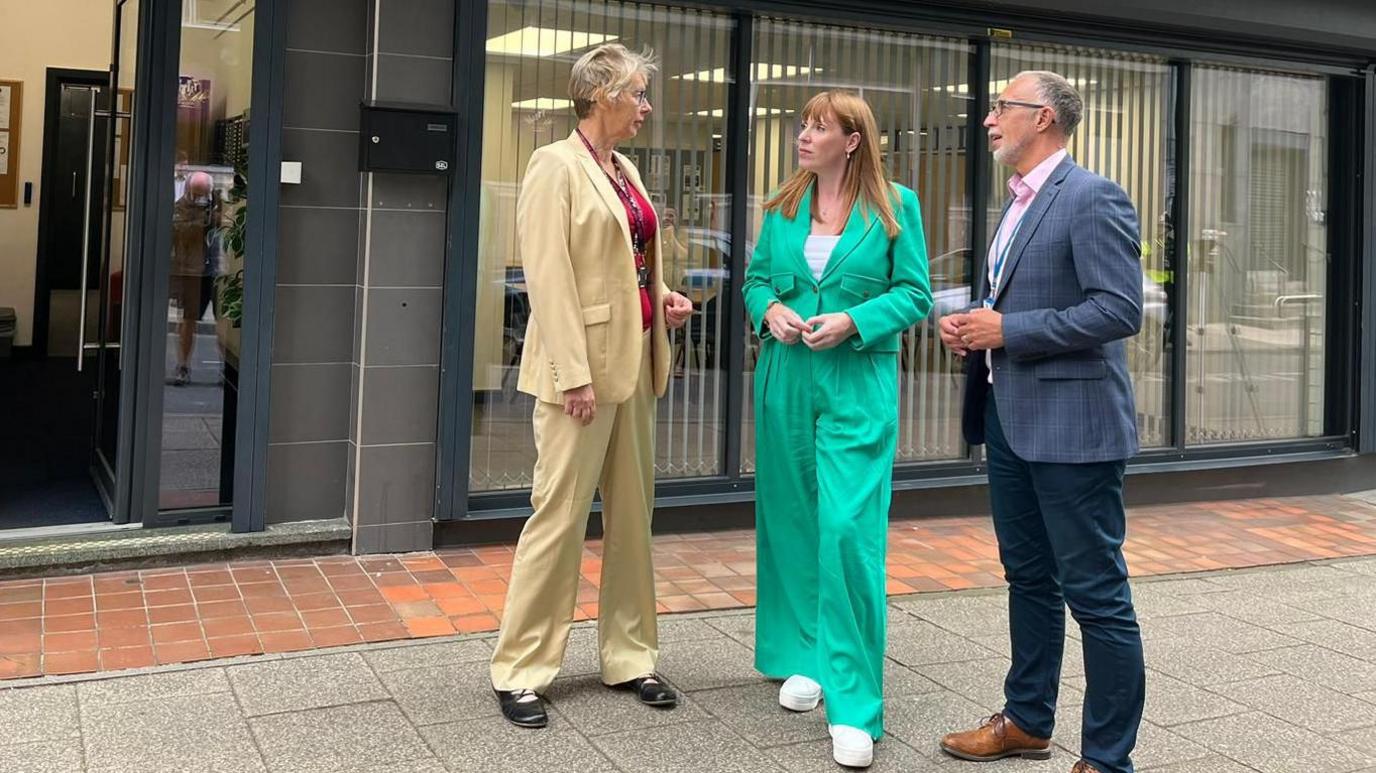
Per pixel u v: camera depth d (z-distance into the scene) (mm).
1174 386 6852
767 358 3645
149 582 4570
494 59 5227
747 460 5902
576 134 3504
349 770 3076
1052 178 3076
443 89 4938
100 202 5699
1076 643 4293
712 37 5676
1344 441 7293
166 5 4707
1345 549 5895
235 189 4883
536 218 3346
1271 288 7152
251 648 3938
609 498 3654
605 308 3410
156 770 3029
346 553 5031
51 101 9844
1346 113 7203
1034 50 6398
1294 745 3451
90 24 9898
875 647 3342
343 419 5086
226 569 4770
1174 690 3893
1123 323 2891
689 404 5785
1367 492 7328
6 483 5738
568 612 3539
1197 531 6203
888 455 3482
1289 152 7121
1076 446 2959
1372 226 7160
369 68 4898
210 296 4910
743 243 5777
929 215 6195
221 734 3270
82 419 7594
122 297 4953
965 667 4035
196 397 4930
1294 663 4176
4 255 9875
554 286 3316
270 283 4855
